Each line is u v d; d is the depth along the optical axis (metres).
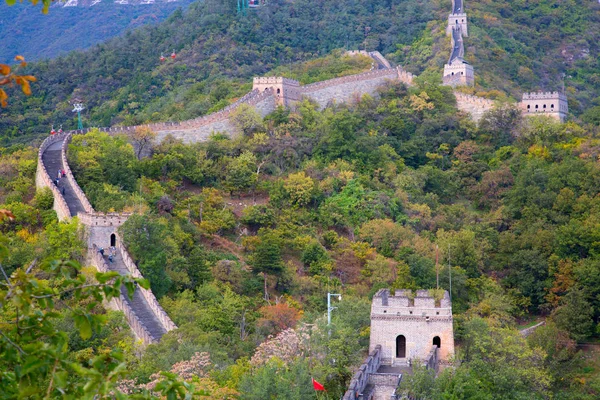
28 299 36.59
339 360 113.44
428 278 174.38
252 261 171.12
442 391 108.69
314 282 171.25
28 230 169.50
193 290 153.75
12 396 35.19
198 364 102.75
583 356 161.25
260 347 118.06
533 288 185.12
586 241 193.38
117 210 168.00
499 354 127.44
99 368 36.19
